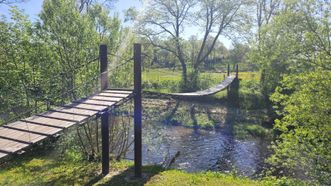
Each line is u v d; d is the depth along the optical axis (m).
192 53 28.64
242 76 27.83
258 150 11.59
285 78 6.76
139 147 6.84
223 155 10.98
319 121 5.97
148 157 10.20
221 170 9.38
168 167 8.85
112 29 9.40
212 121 15.76
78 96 8.80
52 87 9.55
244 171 9.33
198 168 9.51
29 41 9.61
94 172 7.33
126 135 9.47
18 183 6.46
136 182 6.60
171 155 10.62
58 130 4.41
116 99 6.24
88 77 8.70
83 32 9.08
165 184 6.48
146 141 11.23
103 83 7.27
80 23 9.09
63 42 9.05
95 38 9.06
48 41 9.38
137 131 6.78
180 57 24.72
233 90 20.88
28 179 6.75
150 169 7.69
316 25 6.31
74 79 8.89
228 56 46.56
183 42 24.72
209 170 9.14
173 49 24.78
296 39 6.68
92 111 5.45
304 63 6.61
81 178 6.89
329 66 6.11
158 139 11.72
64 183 6.54
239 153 11.23
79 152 8.95
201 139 13.02
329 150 5.81
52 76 9.41
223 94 21.22
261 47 16.47
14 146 3.75
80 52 9.05
